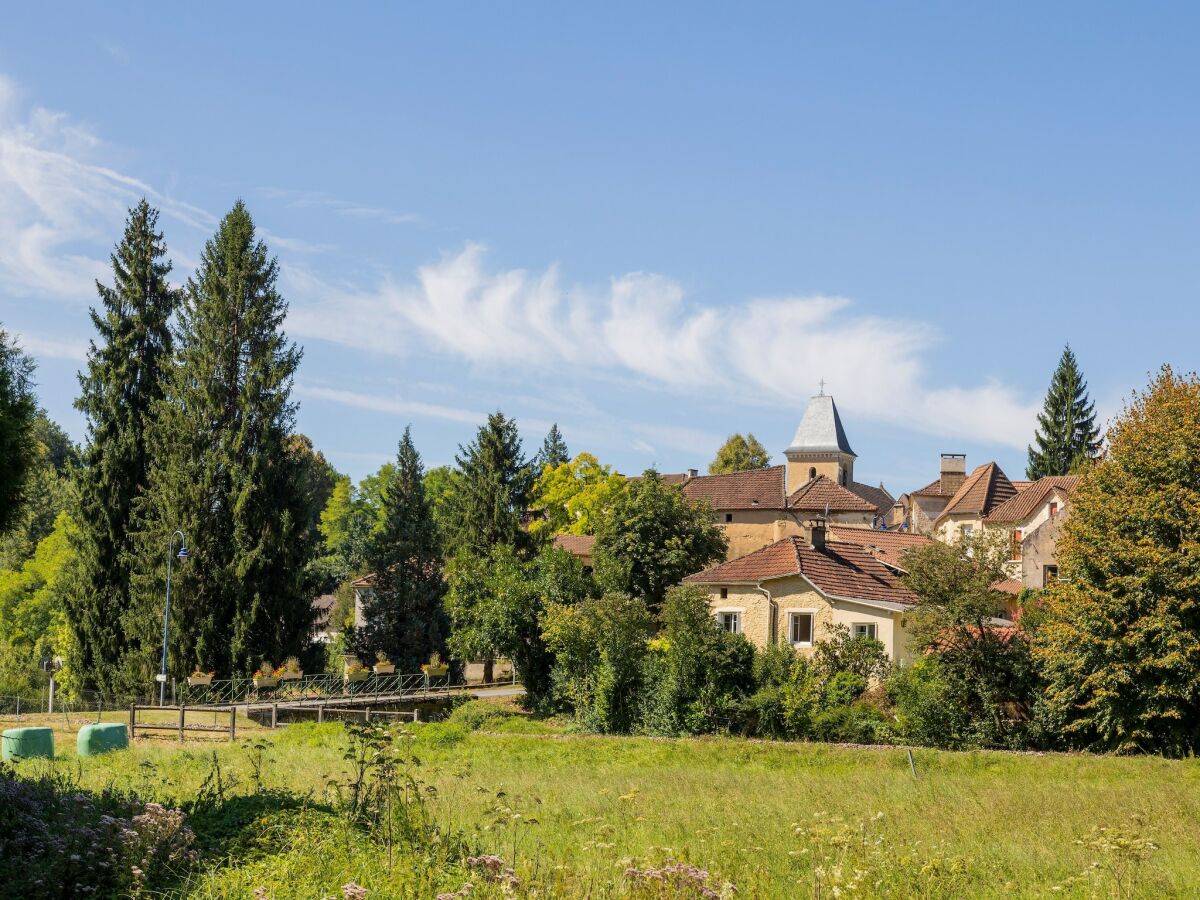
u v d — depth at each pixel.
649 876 10.64
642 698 41.75
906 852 15.21
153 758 27.95
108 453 60.28
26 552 81.25
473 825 15.63
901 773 30.19
